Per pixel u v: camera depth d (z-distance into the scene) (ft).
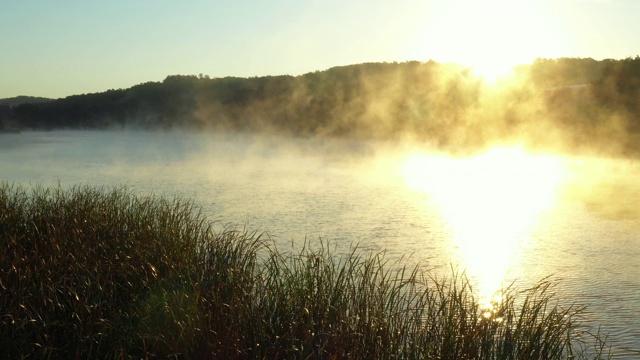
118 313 24.34
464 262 43.75
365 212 64.80
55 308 25.12
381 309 25.48
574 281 38.83
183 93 289.33
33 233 33.94
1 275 27.22
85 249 31.14
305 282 27.94
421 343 23.48
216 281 27.53
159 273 28.86
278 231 54.70
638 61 138.62
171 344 23.58
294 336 23.58
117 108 296.92
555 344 24.36
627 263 43.24
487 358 22.91
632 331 30.09
